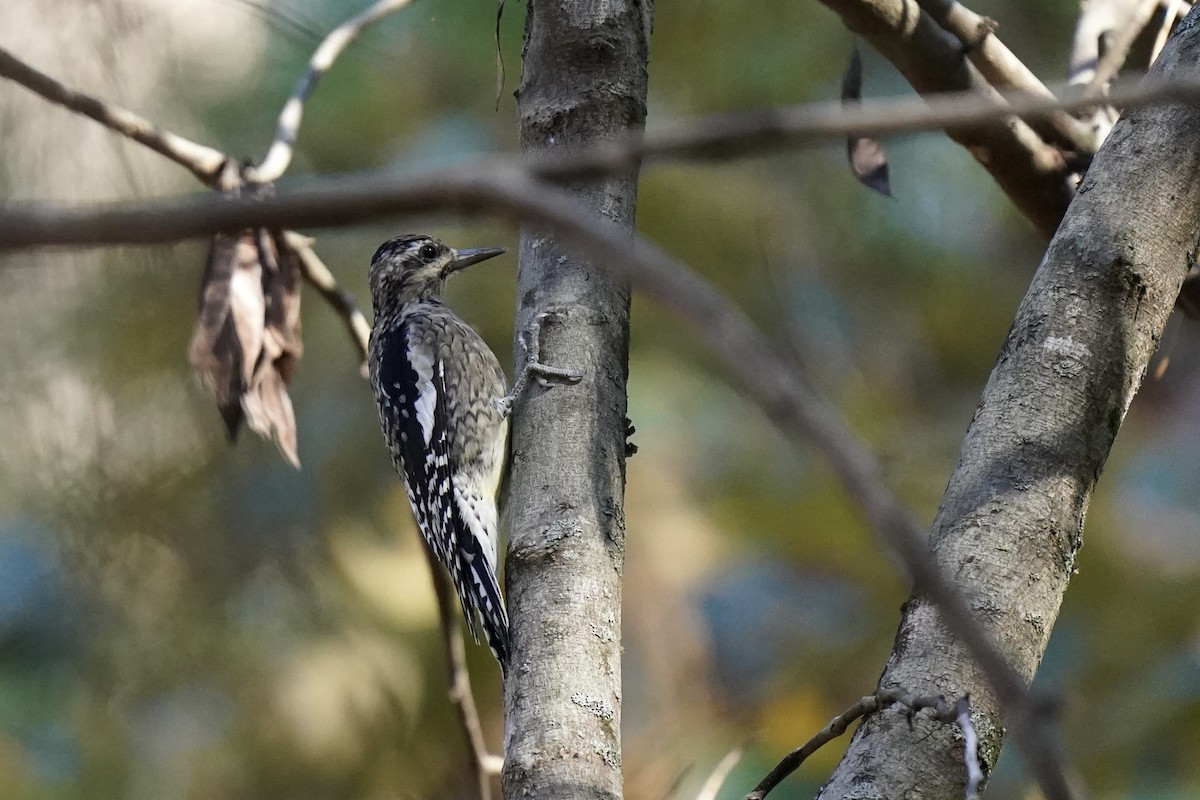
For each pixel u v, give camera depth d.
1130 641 10.59
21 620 10.71
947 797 4.46
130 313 10.52
